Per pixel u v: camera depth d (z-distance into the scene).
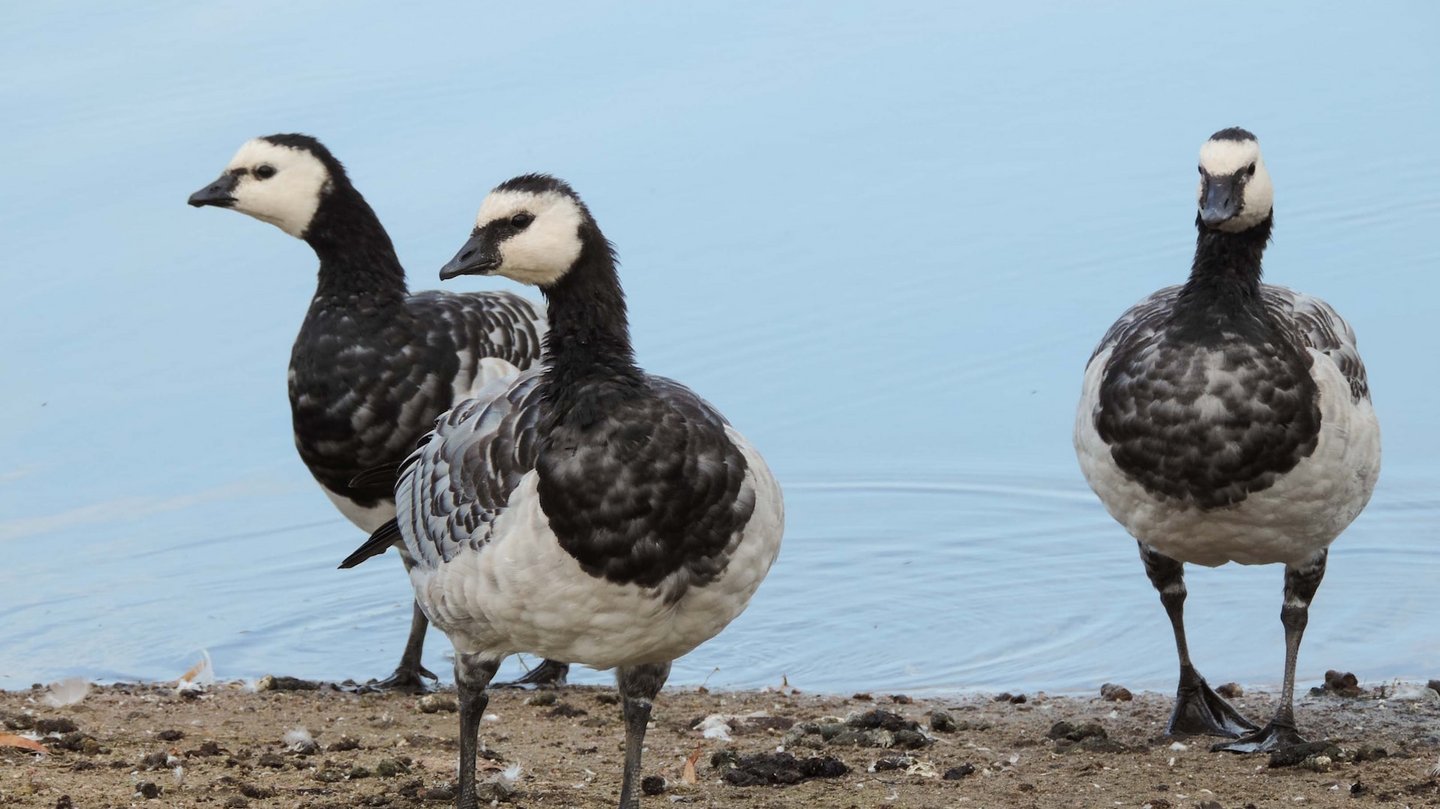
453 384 15.23
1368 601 17.03
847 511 19.62
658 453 10.00
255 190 15.40
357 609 17.84
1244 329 12.66
